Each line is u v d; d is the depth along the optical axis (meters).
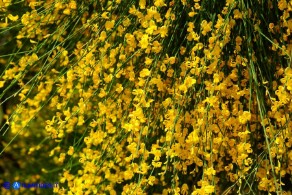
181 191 0.82
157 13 0.78
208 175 0.78
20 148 1.46
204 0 0.83
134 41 0.82
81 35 0.95
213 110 0.78
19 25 0.92
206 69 0.81
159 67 0.84
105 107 0.83
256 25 0.80
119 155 0.91
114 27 0.85
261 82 0.85
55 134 0.86
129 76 0.85
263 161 0.81
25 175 1.44
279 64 0.87
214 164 0.92
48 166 1.38
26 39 0.96
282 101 0.74
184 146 0.79
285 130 0.77
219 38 0.80
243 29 0.86
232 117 0.78
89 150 0.86
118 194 1.11
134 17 0.88
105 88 0.85
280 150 0.77
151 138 0.91
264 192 0.94
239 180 0.77
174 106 0.78
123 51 0.86
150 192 1.02
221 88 0.77
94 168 0.85
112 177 0.88
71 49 1.00
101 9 0.92
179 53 0.87
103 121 0.86
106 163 0.88
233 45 0.85
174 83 0.81
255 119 0.85
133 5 0.83
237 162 0.78
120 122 0.86
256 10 0.84
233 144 0.79
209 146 0.81
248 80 0.83
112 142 0.88
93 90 0.88
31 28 0.90
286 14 0.79
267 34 0.88
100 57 0.83
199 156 0.85
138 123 0.76
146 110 0.87
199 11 0.82
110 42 0.92
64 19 0.95
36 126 1.34
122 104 0.91
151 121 0.89
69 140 1.25
